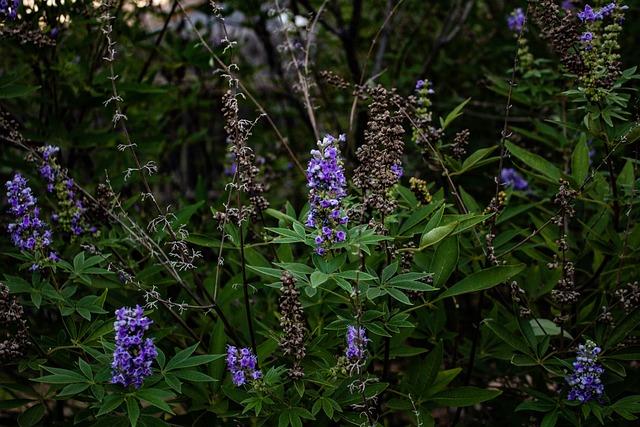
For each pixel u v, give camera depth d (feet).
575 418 8.93
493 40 16.16
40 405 9.21
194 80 16.98
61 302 9.09
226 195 12.48
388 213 8.59
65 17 12.06
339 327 8.27
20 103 13.38
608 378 9.55
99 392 7.71
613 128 9.81
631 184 10.18
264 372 9.07
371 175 8.68
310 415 8.27
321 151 7.58
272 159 15.29
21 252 9.66
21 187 8.96
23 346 8.93
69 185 9.89
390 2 15.78
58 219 10.22
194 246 13.15
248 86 17.48
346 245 7.55
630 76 9.50
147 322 7.46
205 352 10.12
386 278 8.17
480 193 14.80
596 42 9.62
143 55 16.99
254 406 8.08
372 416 8.85
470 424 11.55
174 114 17.63
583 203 12.49
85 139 12.39
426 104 10.35
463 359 11.08
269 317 10.97
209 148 19.01
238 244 9.78
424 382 9.22
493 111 16.57
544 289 10.80
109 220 10.62
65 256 10.32
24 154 13.12
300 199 17.02
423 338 10.63
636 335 9.71
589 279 11.31
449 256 8.63
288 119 19.36
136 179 13.53
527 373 10.77
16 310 8.78
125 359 7.38
